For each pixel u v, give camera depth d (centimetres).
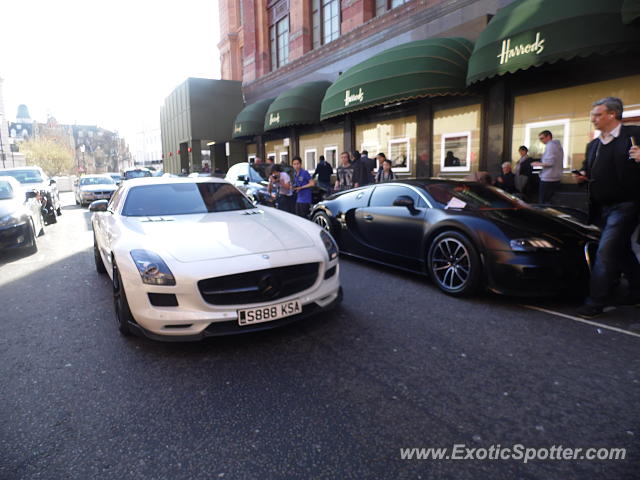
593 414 220
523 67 652
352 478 176
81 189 1703
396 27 1114
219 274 280
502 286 385
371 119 1248
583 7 588
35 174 1168
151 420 222
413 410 226
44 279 529
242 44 2244
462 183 514
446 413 222
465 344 309
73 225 1080
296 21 1631
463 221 418
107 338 333
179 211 409
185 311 280
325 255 331
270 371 273
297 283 314
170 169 2667
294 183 819
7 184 776
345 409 228
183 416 225
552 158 701
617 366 272
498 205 457
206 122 2073
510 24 673
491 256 388
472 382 254
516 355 290
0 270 586
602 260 351
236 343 317
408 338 321
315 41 1585
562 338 318
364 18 1268
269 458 190
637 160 317
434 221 452
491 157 893
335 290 339
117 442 204
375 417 220
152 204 417
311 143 1564
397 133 1164
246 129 1711
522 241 380
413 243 480
